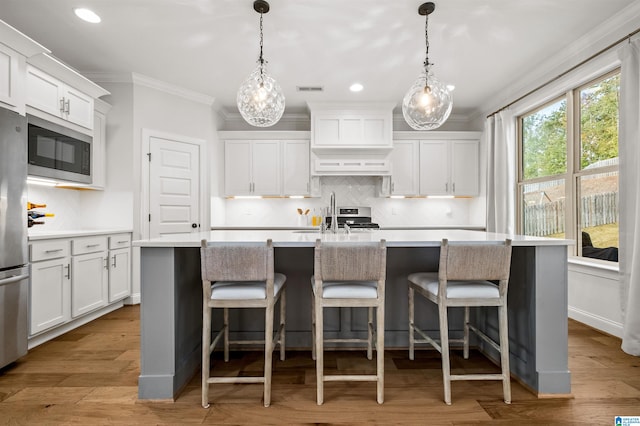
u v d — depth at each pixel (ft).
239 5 8.16
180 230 13.48
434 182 15.99
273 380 6.57
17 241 7.18
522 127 13.17
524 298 6.40
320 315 5.73
